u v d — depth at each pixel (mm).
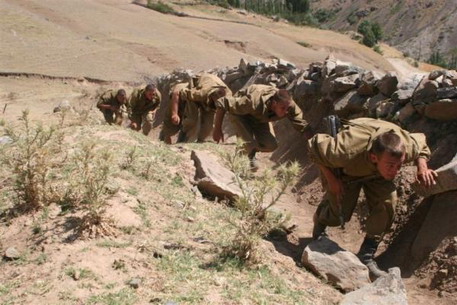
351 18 166250
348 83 7781
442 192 4938
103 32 37125
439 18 150750
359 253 4707
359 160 4426
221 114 7020
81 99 19406
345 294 4059
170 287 3551
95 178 4645
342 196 4773
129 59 30453
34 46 29125
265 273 4004
